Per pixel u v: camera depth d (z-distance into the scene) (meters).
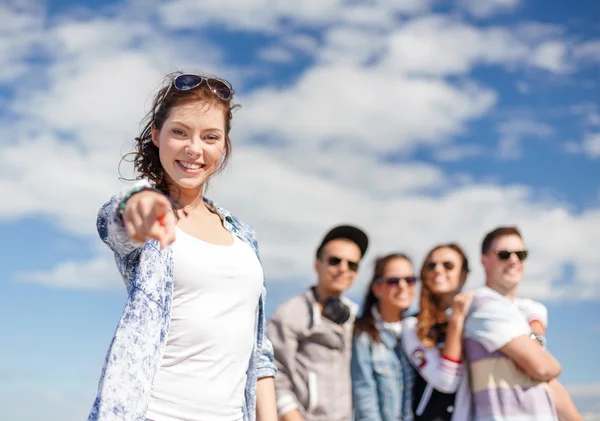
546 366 4.19
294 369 4.73
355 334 4.89
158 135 2.25
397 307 5.06
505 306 4.35
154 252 1.99
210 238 2.20
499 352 4.29
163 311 1.98
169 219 1.62
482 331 4.32
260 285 2.26
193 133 2.18
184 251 2.07
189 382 2.03
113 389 1.84
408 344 4.79
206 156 2.20
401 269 5.05
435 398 4.62
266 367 2.44
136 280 1.95
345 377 4.80
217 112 2.20
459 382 4.45
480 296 4.46
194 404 2.03
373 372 4.83
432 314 4.86
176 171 2.19
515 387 4.23
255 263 2.25
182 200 2.25
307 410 4.67
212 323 2.07
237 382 2.15
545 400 4.25
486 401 4.26
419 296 4.97
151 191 1.66
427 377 4.60
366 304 5.14
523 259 4.57
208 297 2.08
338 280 4.88
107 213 1.84
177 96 2.18
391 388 4.79
